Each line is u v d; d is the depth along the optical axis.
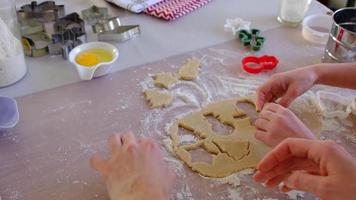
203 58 0.77
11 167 0.57
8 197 0.53
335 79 0.67
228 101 0.68
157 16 0.89
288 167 0.51
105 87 0.70
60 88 0.70
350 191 0.44
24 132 0.62
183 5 0.91
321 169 0.47
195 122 0.64
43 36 0.80
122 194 0.49
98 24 0.83
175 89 0.70
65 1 0.94
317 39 0.82
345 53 0.73
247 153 0.59
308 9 0.91
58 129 0.62
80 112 0.65
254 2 0.95
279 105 0.63
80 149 0.59
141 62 0.76
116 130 0.62
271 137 0.58
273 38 0.83
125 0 0.91
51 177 0.55
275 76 0.66
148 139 0.56
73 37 0.78
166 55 0.78
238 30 0.83
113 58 0.74
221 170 0.57
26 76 0.72
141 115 0.65
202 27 0.86
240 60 0.77
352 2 1.29
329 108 0.67
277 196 0.54
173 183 0.53
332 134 0.63
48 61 0.76
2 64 0.67
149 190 0.49
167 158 0.58
